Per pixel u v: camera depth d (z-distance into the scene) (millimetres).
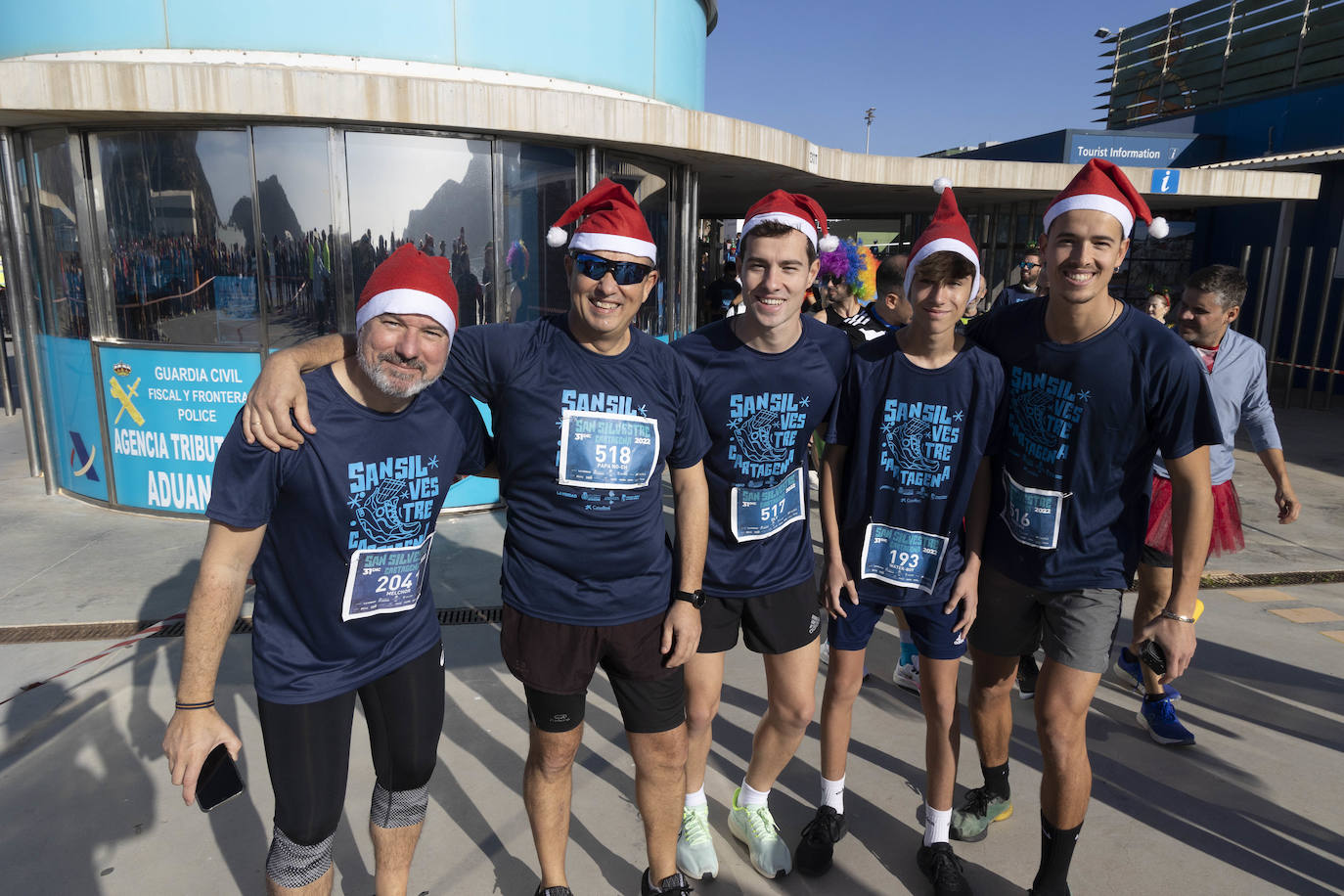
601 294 1853
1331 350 12227
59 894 2207
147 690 3221
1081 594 2143
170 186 5008
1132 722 3225
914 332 2199
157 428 5289
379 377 1628
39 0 4902
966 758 2961
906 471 2248
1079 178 2031
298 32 4840
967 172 8766
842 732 2400
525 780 2145
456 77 5117
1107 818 2629
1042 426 2148
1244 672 3629
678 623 2070
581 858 2404
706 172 7164
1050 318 2139
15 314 5832
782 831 2541
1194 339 3170
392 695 1906
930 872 2316
